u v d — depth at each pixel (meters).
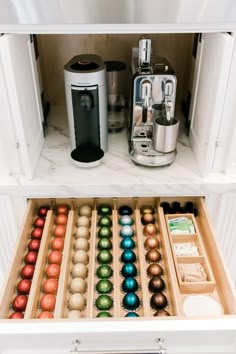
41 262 0.99
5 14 0.83
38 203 1.23
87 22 0.85
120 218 1.19
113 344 0.79
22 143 1.03
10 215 1.20
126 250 1.06
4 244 1.28
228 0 0.80
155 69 1.09
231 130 1.03
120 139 1.34
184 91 1.46
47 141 1.31
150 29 0.89
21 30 0.89
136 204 1.22
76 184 1.09
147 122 1.17
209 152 1.07
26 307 0.89
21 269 1.02
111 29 0.88
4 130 1.01
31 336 0.76
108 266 1.03
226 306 0.90
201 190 1.12
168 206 1.23
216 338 0.78
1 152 1.05
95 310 0.94
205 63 1.08
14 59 0.92
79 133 1.17
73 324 0.77
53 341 0.78
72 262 1.07
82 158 1.15
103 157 1.17
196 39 1.25
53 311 0.92
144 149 1.16
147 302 0.90
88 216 1.20
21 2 0.80
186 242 1.12
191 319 0.78
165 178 1.12
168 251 1.01
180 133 1.37
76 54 1.40
